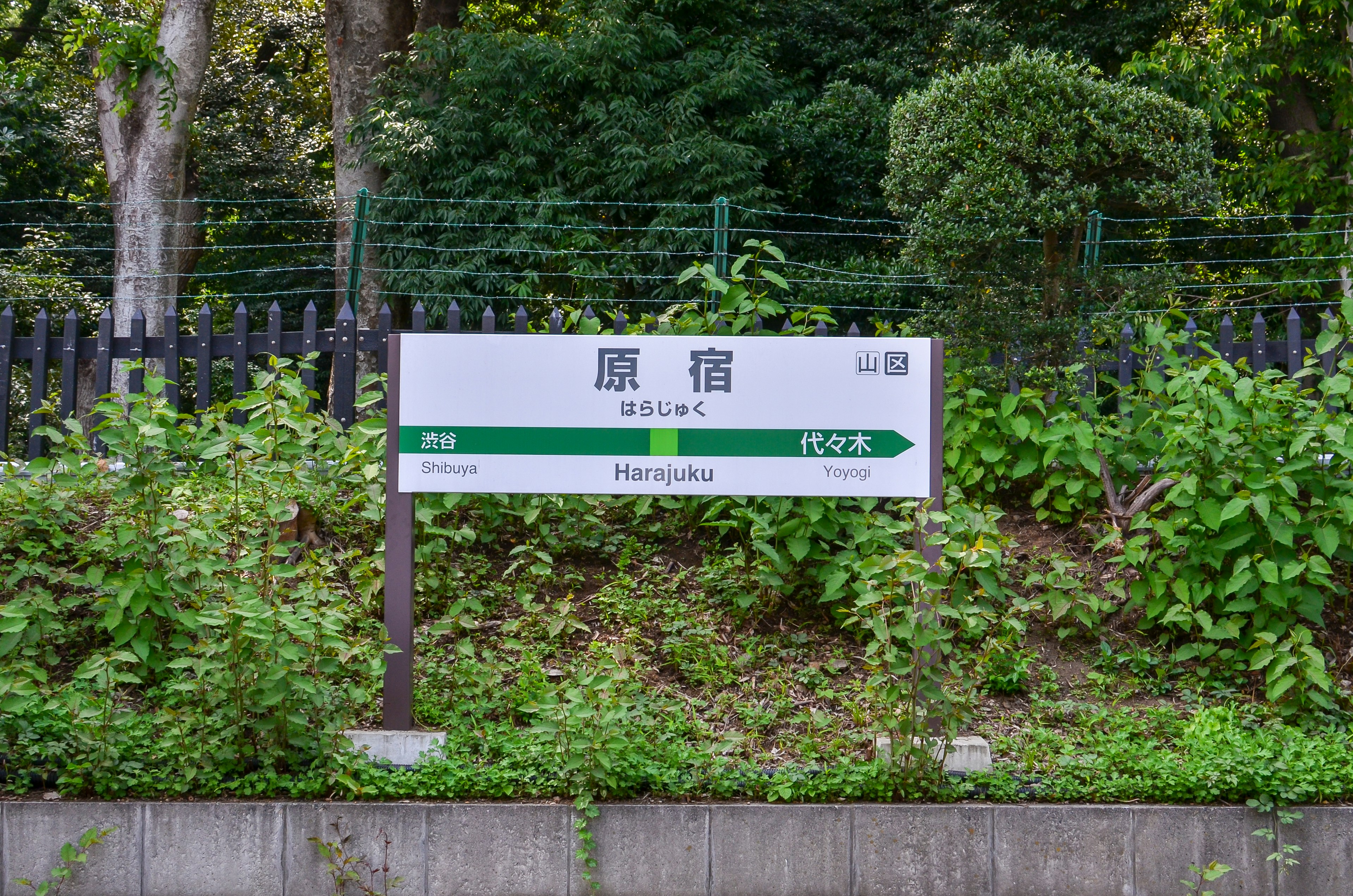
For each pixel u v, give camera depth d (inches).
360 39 630.5
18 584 212.1
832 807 172.2
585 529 247.0
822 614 228.1
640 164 553.6
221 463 223.3
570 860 171.2
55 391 619.8
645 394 189.9
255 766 180.5
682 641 214.4
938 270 287.4
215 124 751.1
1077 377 263.3
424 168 573.0
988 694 209.9
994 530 192.1
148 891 169.9
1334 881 170.9
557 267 561.3
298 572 183.9
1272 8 511.2
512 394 190.1
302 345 287.9
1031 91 276.4
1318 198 536.1
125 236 561.9
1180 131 280.8
